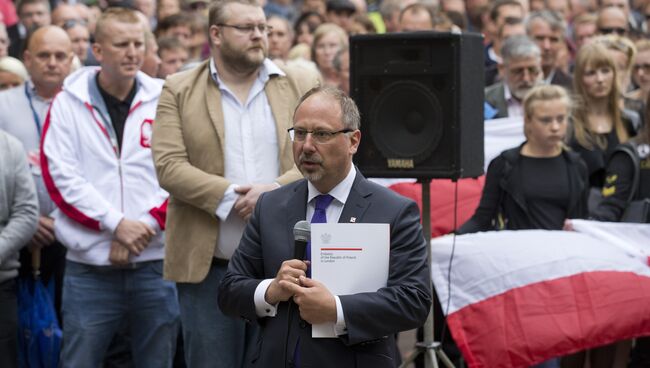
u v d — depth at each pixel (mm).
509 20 13602
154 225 9352
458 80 8336
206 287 8414
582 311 8898
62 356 9492
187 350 8578
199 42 14188
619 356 9703
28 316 10070
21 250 10148
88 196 9281
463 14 18109
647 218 9523
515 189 9703
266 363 6262
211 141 8320
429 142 8406
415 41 8391
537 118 9625
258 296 6246
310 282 6031
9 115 10375
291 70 8656
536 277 9016
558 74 13203
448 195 10586
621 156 9695
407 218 6293
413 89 8422
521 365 8859
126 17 9414
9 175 9508
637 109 11922
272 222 6438
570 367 9977
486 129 11312
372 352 6238
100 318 9391
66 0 16516
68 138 9406
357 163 8578
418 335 10047
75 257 9438
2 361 9508
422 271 6258
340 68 12523
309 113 6172
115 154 9477
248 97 8422
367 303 6051
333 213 6348
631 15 19062
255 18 8281
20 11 14883
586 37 15734
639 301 8938
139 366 9609
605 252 9141
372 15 17906
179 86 8469
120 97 9570
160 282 9484
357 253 6113
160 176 8336
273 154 8398
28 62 10477
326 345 6180
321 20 16453
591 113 10859
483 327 8992
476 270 9141
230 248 8305
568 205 9695
